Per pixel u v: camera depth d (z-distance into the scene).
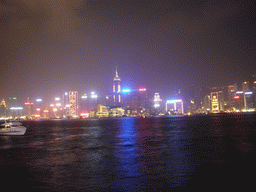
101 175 21.27
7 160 30.83
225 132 63.28
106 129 101.00
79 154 34.44
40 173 22.67
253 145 37.34
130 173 21.64
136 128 101.38
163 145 41.78
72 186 18.06
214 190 16.23
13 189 17.69
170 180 18.84
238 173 20.55
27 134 81.00
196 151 33.41
